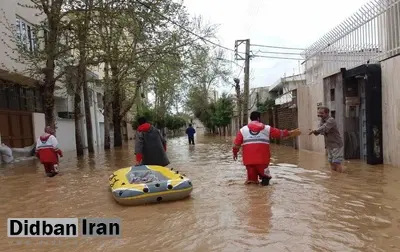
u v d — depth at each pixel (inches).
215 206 281.1
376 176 371.9
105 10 602.5
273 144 964.0
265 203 281.7
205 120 2549.2
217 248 195.2
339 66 540.4
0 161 666.2
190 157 706.8
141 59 757.9
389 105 423.8
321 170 434.0
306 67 705.0
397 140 412.2
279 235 209.2
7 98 765.9
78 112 797.2
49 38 614.2
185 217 255.8
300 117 729.6
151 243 208.2
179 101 1779.0
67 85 827.4
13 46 679.1
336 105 534.3
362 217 237.1
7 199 346.3
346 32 514.9
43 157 477.4
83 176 477.7
